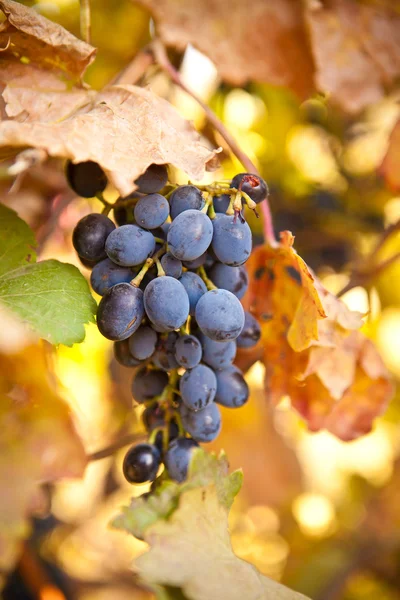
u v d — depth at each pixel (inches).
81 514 28.7
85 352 23.7
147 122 13.4
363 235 24.9
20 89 13.8
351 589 26.6
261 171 24.4
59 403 12.9
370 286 21.0
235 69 18.4
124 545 31.9
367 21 18.8
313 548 28.1
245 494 27.6
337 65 18.5
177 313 12.6
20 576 19.1
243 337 14.6
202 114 21.9
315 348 15.5
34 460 12.7
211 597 12.3
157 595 12.0
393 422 29.3
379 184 24.8
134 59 17.2
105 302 12.8
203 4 17.9
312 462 35.6
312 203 24.7
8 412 12.7
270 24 18.2
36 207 19.0
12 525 12.3
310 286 14.3
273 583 13.5
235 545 29.8
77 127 12.8
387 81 18.8
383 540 27.8
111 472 27.3
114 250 13.0
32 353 12.8
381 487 30.7
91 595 28.3
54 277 13.5
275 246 15.4
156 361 13.9
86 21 15.6
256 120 24.0
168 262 13.1
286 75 18.7
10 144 12.1
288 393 16.4
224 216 13.1
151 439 14.1
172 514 12.8
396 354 28.7
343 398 16.4
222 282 13.6
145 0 17.6
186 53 21.2
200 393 13.4
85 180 14.1
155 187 13.2
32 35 13.7
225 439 25.2
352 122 25.3
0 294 13.2
